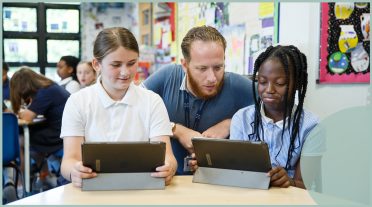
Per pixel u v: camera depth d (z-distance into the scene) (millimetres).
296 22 2082
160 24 5445
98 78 1603
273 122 1613
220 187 1365
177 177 1503
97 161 1280
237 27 3021
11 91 3301
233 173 1378
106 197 1244
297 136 1580
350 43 2045
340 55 2039
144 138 1583
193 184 1402
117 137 1553
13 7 6289
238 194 1284
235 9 3061
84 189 1310
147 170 1330
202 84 1646
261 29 2596
